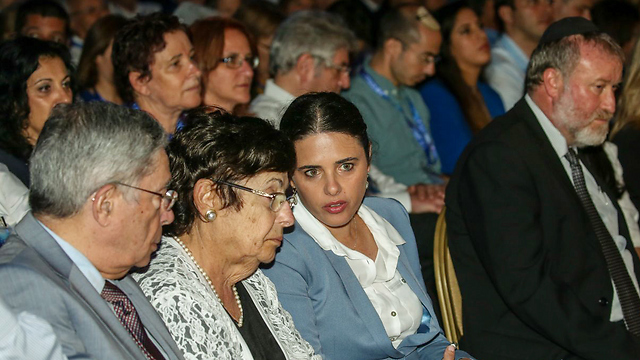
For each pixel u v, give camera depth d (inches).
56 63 206.8
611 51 209.9
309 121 160.7
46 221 122.6
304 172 163.8
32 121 204.5
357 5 362.6
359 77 315.3
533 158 206.1
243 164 140.8
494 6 407.8
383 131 306.8
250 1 339.0
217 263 148.4
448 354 171.5
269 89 275.6
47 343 111.8
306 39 268.2
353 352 169.8
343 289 170.2
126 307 132.1
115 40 236.2
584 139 214.2
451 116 329.4
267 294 161.8
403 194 277.0
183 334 137.1
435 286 221.6
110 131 121.0
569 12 385.4
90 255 124.4
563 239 204.7
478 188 203.5
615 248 210.8
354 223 181.6
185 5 372.5
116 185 121.6
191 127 144.6
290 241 169.8
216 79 261.4
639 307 208.1
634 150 257.0
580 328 191.6
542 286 194.1
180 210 144.0
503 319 206.1
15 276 116.2
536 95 217.0
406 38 308.8
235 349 142.3
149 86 234.4
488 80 375.9
